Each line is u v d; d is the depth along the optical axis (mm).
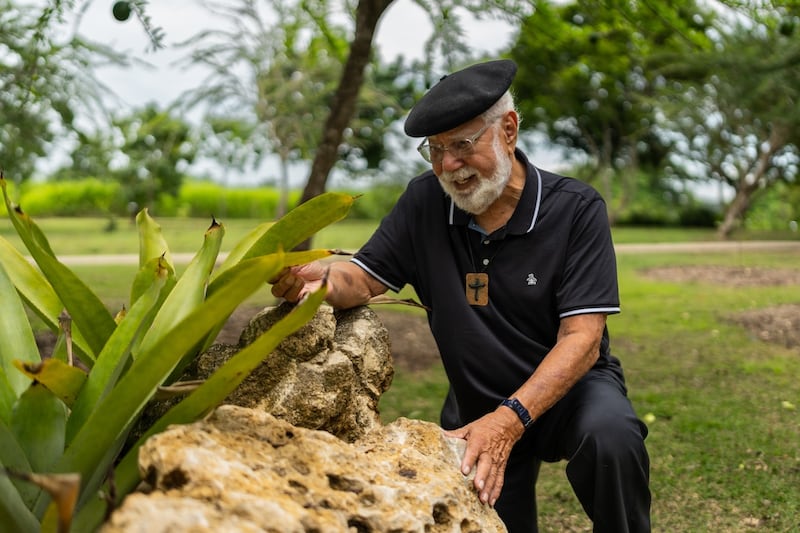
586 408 2662
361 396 2641
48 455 2072
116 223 26672
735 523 3650
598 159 28375
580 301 2709
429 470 2174
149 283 2387
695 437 4926
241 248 2717
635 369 6914
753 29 5023
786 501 3861
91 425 1963
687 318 9523
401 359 7047
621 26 5512
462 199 2717
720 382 6418
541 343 2887
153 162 19891
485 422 2457
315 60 10703
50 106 5023
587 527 3723
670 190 34281
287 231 2398
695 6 5012
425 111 2654
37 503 2057
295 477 1878
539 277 2809
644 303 10867
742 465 4379
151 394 2027
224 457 1821
